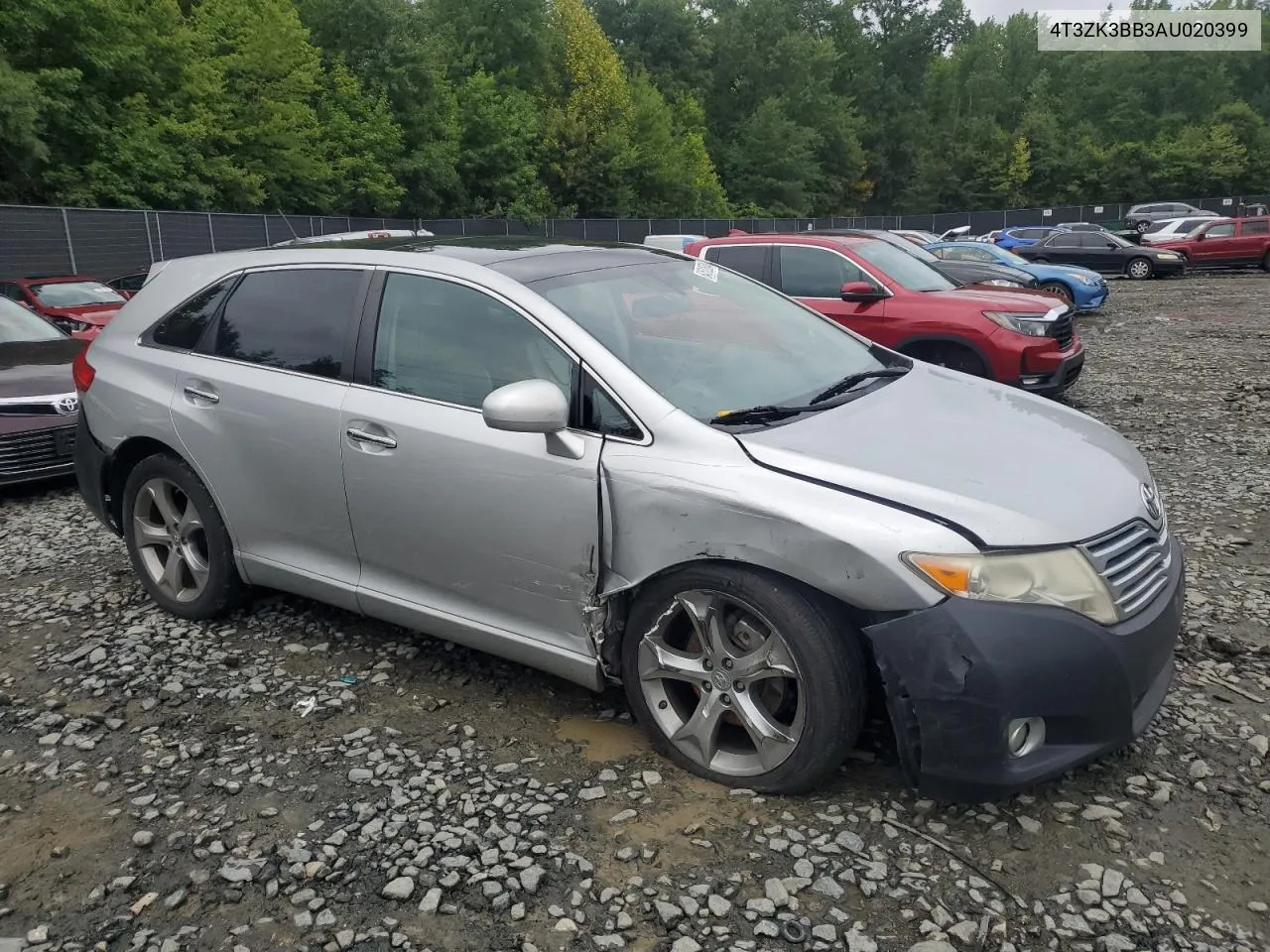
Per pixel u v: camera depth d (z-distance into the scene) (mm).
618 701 3650
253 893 2658
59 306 13750
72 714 3637
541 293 3465
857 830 2834
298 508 3896
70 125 23875
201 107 27328
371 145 34781
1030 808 2922
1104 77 77250
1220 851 2734
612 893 2605
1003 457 3070
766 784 2965
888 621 2678
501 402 3002
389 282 3773
